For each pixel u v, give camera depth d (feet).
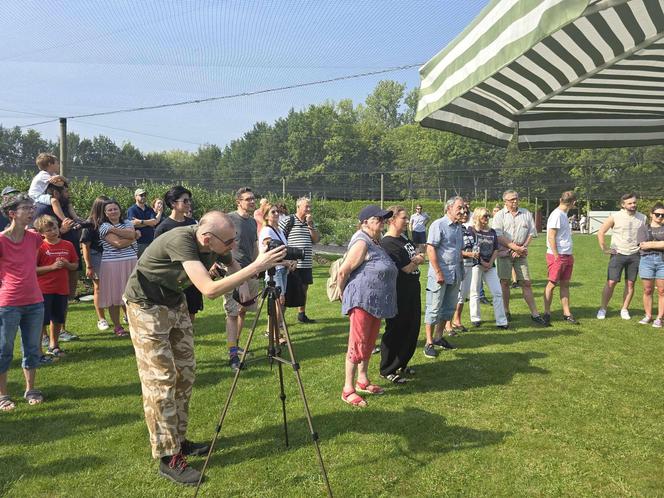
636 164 137.59
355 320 14.11
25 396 14.25
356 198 166.20
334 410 13.73
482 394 14.93
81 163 193.16
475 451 11.48
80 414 13.43
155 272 10.18
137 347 10.41
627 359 18.22
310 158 240.53
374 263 14.12
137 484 10.14
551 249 23.29
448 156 191.21
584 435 12.30
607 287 24.66
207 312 25.88
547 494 9.83
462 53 7.39
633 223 23.73
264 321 24.09
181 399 11.21
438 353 19.10
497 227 24.39
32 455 11.24
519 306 28.12
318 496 9.71
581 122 11.68
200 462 11.00
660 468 10.76
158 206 27.89
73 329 22.29
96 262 22.40
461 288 22.44
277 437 12.15
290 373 16.67
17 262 13.51
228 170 248.11
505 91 9.58
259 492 9.85
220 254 10.11
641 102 10.55
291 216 22.93
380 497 9.68
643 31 7.26
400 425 12.80
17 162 152.87
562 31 7.20
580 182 145.59
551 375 16.56
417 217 43.98
